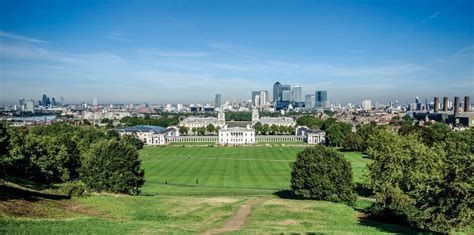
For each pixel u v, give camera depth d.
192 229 59.69
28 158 114.00
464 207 56.12
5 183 83.00
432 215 62.03
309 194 99.69
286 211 78.75
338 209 83.44
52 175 121.19
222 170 184.12
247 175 169.00
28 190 80.56
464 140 138.88
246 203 87.69
